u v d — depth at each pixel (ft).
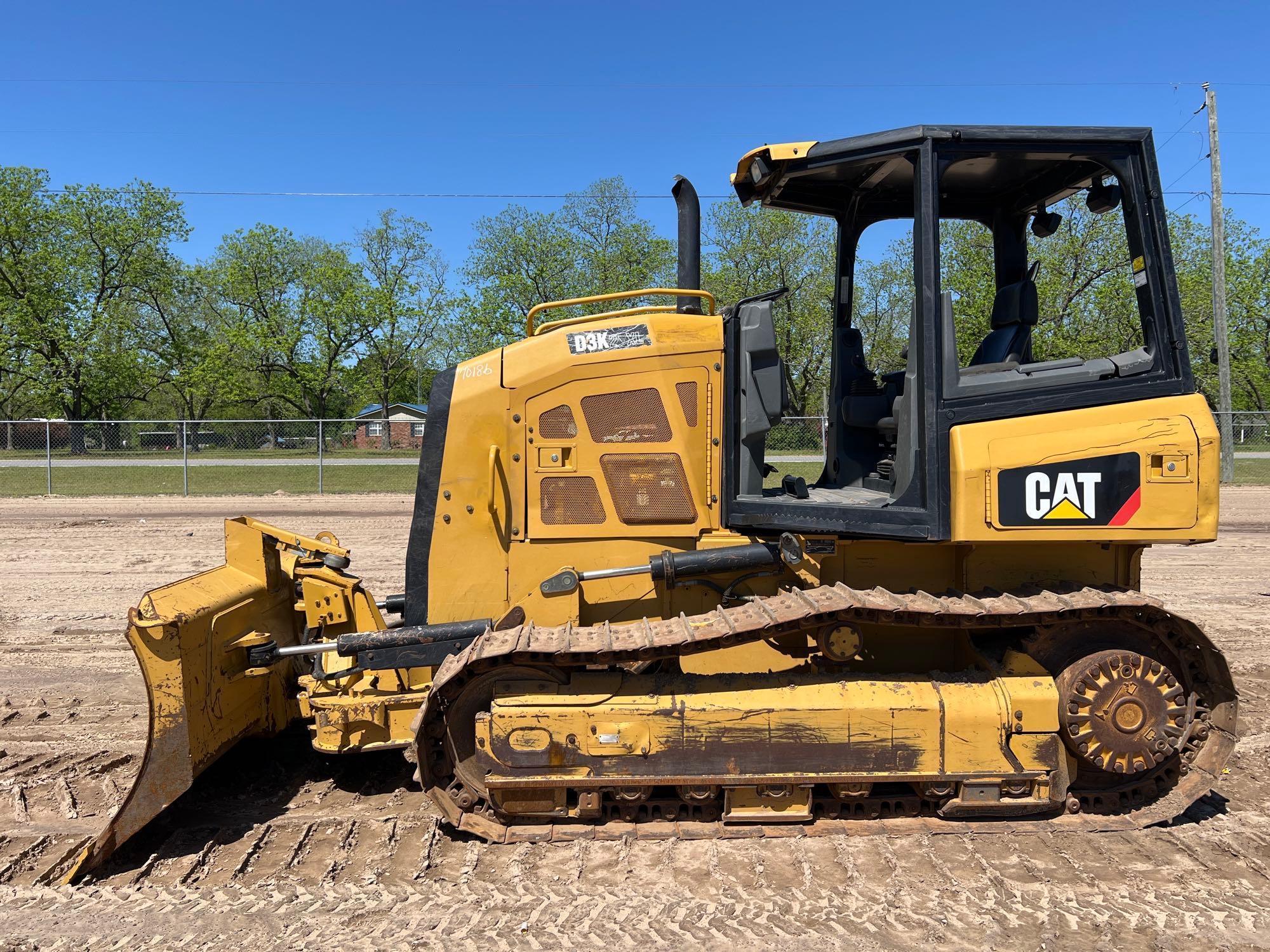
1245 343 92.53
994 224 14.32
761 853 11.23
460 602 13.09
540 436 12.87
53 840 12.02
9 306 113.91
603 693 11.52
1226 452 59.36
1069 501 11.03
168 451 73.05
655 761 11.30
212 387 134.41
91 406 124.88
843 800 11.76
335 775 14.16
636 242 112.06
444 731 11.89
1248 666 19.95
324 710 12.69
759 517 12.09
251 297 140.36
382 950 9.21
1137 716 11.41
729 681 11.75
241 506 49.75
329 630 13.94
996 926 9.62
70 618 24.71
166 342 137.28
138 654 11.17
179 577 30.14
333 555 14.12
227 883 10.73
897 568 12.55
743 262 90.79
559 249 113.39
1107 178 12.50
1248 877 10.70
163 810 11.36
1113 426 11.12
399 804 13.07
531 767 11.30
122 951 9.29
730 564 12.30
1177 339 11.35
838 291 14.79
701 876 10.69
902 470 11.87
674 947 9.23
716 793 11.67
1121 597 11.32
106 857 11.14
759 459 12.44
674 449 12.75
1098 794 12.07
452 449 13.07
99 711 17.28
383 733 12.82
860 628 11.76
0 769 14.46
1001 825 11.75
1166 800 12.07
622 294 13.15
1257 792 13.21
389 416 146.10
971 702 11.39
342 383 140.56
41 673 19.75
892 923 9.68
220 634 12.46
